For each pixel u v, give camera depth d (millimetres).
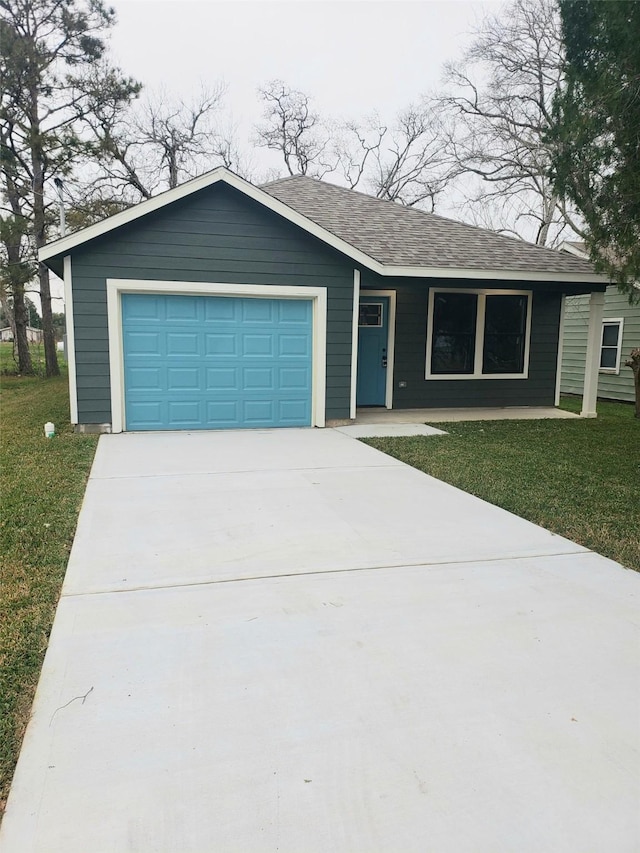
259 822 1772
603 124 6250
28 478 5773
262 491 5434
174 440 7875
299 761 2021
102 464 6414
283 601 3217
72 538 4152
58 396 13688
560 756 2062
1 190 18250
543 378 12070
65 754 2035
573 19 6398
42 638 2814
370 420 10016
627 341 14070
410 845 1700
